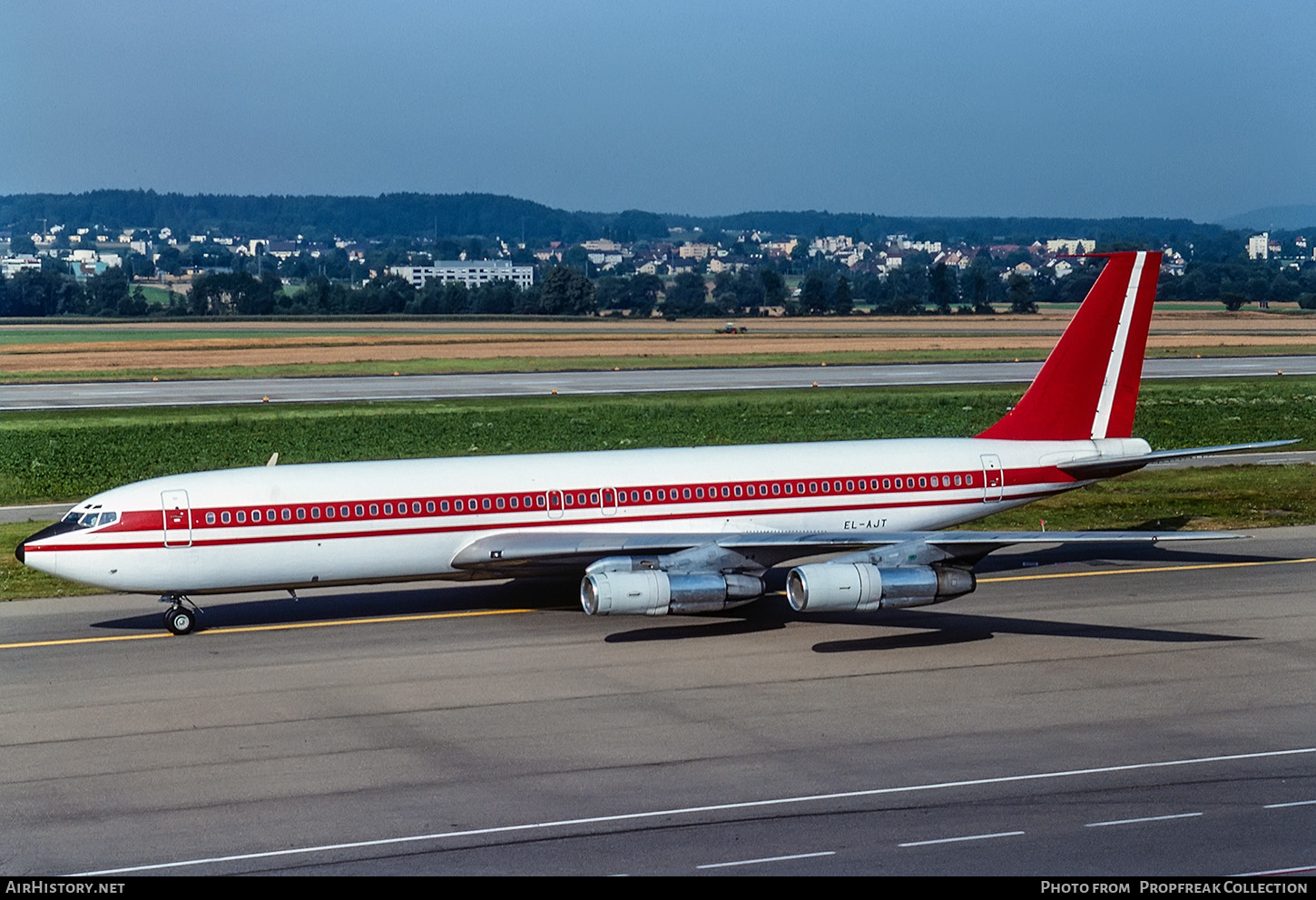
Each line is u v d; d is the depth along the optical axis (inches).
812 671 3695.9
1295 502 6471.5
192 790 2802.7
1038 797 2728.8
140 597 4682.6
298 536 4106.8
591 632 4153.5
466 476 4335.6
